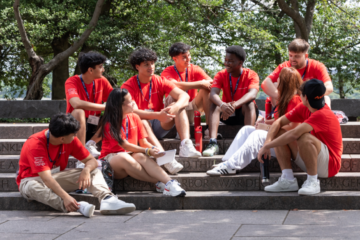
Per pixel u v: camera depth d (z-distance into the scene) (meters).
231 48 5.04
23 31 12.32
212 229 3.27
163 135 5.08
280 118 4.22
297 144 4.02
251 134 4.44
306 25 15.67
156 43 15.15
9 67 20.00
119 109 4.20
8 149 5.22
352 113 6.62
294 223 3.40
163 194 4.13
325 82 4.83
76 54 18.16
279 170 4.59
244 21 16.03
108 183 4.14
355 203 3.89
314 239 2.89
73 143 4.01
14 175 4.62
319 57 16.47
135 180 4.41
